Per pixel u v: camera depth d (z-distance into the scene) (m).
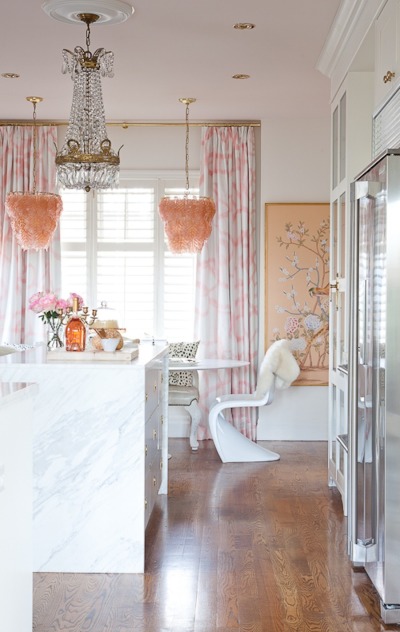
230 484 6.12
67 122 7.94
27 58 5.85
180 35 5.32
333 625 3.48
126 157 8.11
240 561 4.32
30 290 7.89
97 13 4.80
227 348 7.94
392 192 3.41
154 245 8.19
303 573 4.13
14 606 2.50
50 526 4.19
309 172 7.92
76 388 4.19
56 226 7.46
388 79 3.94
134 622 3.50
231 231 8.01
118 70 6.17
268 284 7.95
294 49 5.64
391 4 3.94
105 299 8.19
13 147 7.93
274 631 3.42
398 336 3.43
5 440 2.41
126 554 4.17
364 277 3.78
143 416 4.18
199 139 8.09
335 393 5.93
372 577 3.70
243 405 6.95
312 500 5.64
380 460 3.50
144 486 4.22
